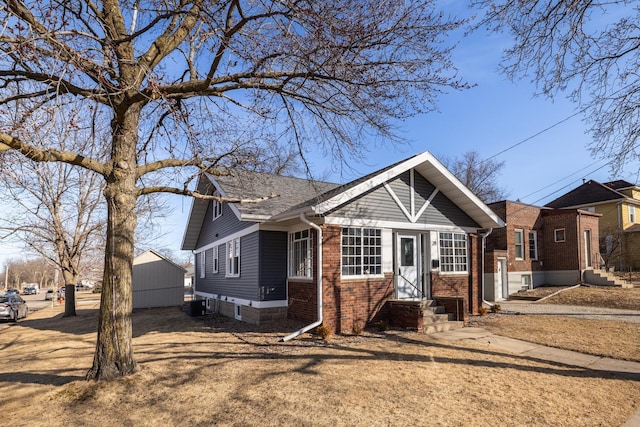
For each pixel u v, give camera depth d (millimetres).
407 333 11164
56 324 17719
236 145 9219
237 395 6379
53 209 19938
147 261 24656
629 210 29297
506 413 5570
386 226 12672
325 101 8391
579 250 21750
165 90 6527
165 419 5578
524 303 18281
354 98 8023
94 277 32156
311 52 7008
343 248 11812
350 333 11203
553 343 9898
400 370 7527
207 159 8602
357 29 6777
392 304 12289
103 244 23109
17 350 11047
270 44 7660
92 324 16531
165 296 24875
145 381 7094
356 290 11836
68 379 7469
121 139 7562
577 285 21062
